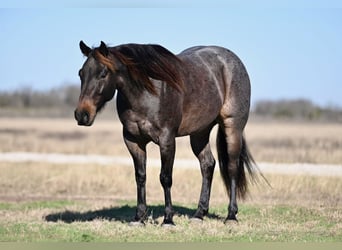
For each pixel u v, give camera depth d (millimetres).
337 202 16609
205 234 11523
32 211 14969
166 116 11406
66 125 56938
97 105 10883
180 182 20188
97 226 12102
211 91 12617
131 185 20344
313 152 28625
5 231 11711
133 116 11414
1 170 22641
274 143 37719
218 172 21719
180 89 11547
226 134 13422
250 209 15047
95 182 20781
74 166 23484
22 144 34844
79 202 17031
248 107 13766
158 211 14805
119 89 11352
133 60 11109
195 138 13711
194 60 12750
